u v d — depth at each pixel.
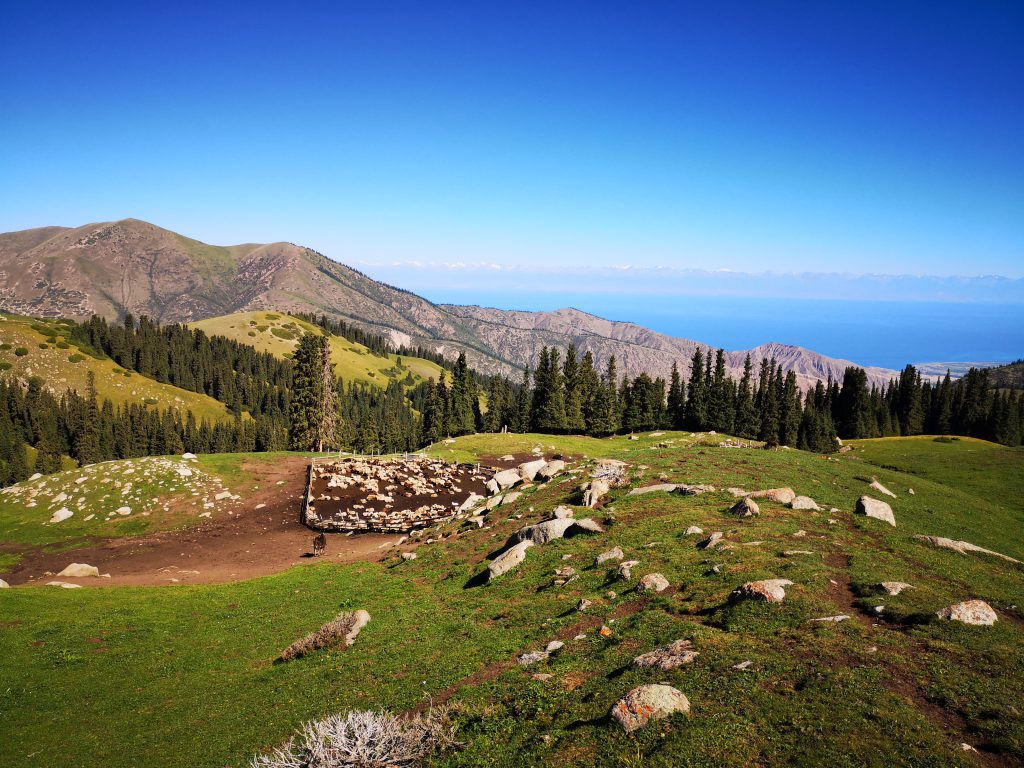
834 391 149.75
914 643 16.64
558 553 32.16
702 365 137.75
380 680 21.75
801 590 20.98
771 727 13.07
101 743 19.72
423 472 77.25
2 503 61.03
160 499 62.88
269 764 15.24
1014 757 11.62
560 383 123.06
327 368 107.25
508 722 16.08
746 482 43.16
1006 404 122.88
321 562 46.97
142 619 31.88
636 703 14.30
